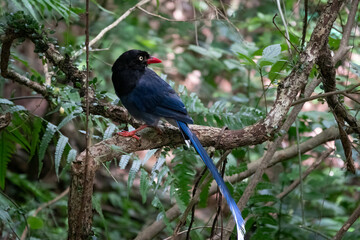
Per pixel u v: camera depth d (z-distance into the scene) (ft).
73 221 17.08
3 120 19.42
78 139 34.01
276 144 23.76
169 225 22.47
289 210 33.58
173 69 42.91
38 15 28.84
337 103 22.71
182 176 23.94
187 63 43.34
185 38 44.68
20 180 34.96
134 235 36.60
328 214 35.14
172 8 44.60
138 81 23.66
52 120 32.45
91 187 17.24
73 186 16.93
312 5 30.27
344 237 27.50
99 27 34.55
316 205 36.14
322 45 19.07
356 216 23.91
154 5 40.78
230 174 25.63
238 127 25.52
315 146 28.84
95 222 36.40
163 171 21.89
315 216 33.55
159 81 24.20
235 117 25.71
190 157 24.43
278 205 32.37
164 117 23.17
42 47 20.44
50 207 33.17
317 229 30.04
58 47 20.72
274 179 36.94
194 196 20.43
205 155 19.72
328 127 28.89
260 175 23.61
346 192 41.11
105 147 18.15
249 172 28.78
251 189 23.50
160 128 20.98
